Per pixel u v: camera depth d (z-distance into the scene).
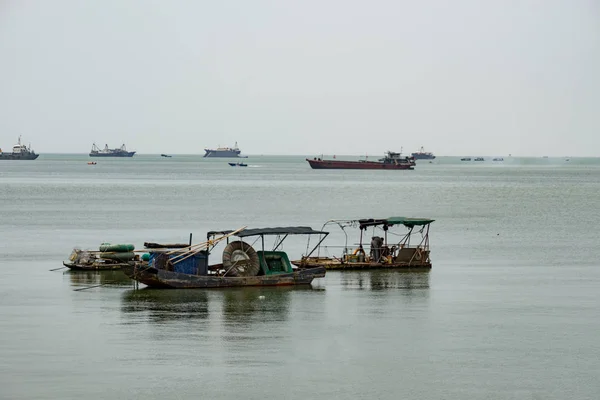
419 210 133.38
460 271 65.81
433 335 43.53
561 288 57.56
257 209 131.50
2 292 54.62
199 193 178.50
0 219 110.25
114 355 39.28
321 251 78.94
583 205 148.50
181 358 38.91
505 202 156.12
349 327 45.06
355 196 172.50
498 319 47.31
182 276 55.56
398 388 35.19
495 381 36.19
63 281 59.06
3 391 34.38
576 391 35.03
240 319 46.59
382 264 67.00
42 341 41.62
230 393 34.41
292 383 35.66
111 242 83.81
